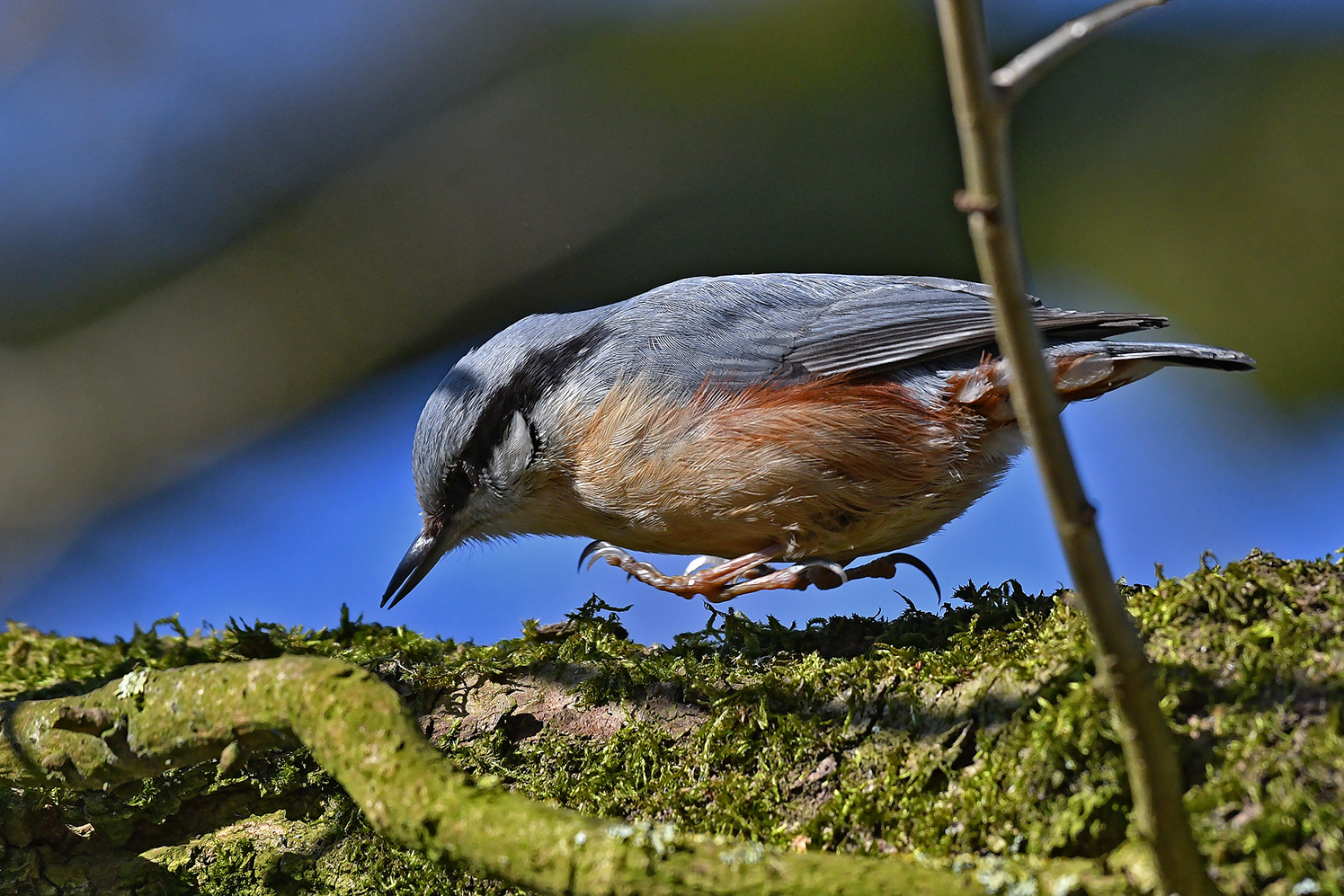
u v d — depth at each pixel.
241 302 13.94
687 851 3.62
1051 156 13.16
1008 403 6.90
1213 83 13.10
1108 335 7.29
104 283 14.02
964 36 2.79
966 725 4.51
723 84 13.64
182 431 13.66
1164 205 12.79
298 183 14.22
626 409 7.04
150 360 13.74
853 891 3.46
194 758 4.55
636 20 13.91
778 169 13.50
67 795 5.29
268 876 5.23
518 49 14.26
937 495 6.98
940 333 7.00
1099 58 13.30
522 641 5.98
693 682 5.25
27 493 13.26
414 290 13.95
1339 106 12.74
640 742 5.09
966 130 2.84
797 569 6.96
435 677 5.64
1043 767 4.10
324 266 14.00
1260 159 12.77
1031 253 12.98
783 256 13.45
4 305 13.79
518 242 13.91
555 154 13.91
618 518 7.29
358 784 3.99
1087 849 3.91
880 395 6.90
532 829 3.71
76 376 13.66
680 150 13.54
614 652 5.70
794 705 4.95
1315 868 3.48
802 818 4.58
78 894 5.25
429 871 5.02
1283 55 13.04
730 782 4.79
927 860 3.86
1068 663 4.46
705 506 6.94
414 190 14.04
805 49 13.41
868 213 13.18
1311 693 3.97
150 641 6.58
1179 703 4.10
